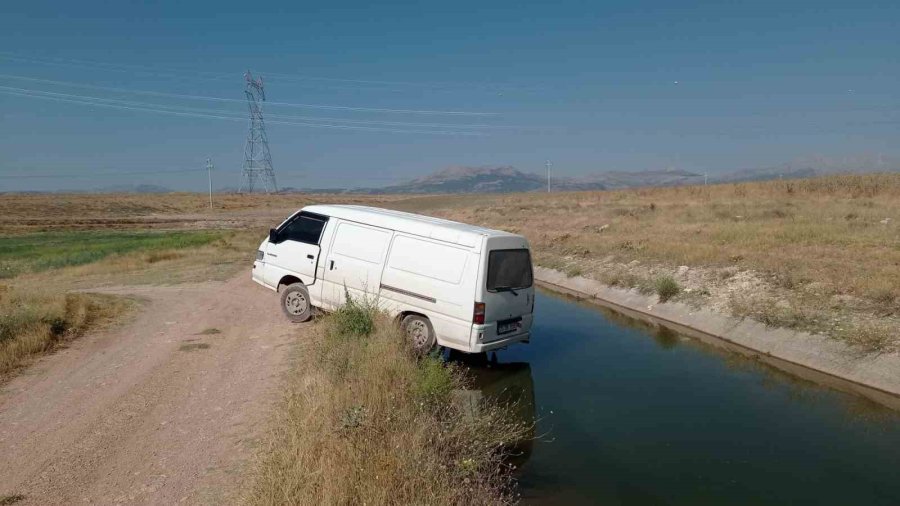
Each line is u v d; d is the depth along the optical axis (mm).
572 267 20422
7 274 21125
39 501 4426
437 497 4238
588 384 8891
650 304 14930
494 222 41344
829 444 6613
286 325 10500
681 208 37094
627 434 6883
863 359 9211
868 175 44156
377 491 4055
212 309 12148
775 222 24109
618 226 28922
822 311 11094
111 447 5406
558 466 6004
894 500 5316
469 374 9312
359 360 6863
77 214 85562
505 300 9102
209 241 33188
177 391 6961
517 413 7570
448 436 5559
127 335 9805
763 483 5641
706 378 9219
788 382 9047
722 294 13641
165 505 4367
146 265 21281
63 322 10016
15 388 7074
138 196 146625
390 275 9547
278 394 6738
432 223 9656
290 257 10922
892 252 15242
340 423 5020
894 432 7004
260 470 4645
